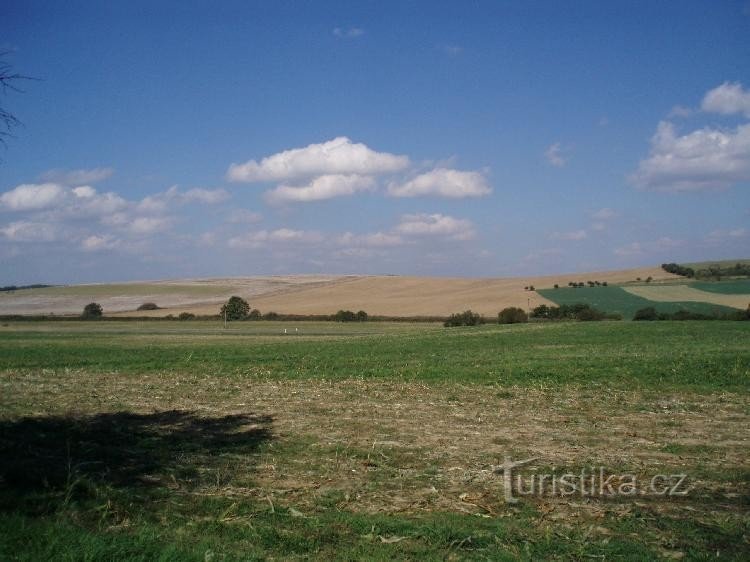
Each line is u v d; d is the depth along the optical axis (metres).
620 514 8.97
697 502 9.55
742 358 29.06
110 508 8.88
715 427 15.38
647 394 20.73
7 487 9.79
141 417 17.22
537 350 38.88
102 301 125.62
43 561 6.71
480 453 12.71
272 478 10.91
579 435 14.48
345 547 7.70
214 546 7.46
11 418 17.05
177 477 10.92
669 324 58.31
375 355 37.53
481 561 7.29
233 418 16.98
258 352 40.91
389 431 15.04
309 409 18.48
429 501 9.60
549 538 7.93
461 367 29.31
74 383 25.33
